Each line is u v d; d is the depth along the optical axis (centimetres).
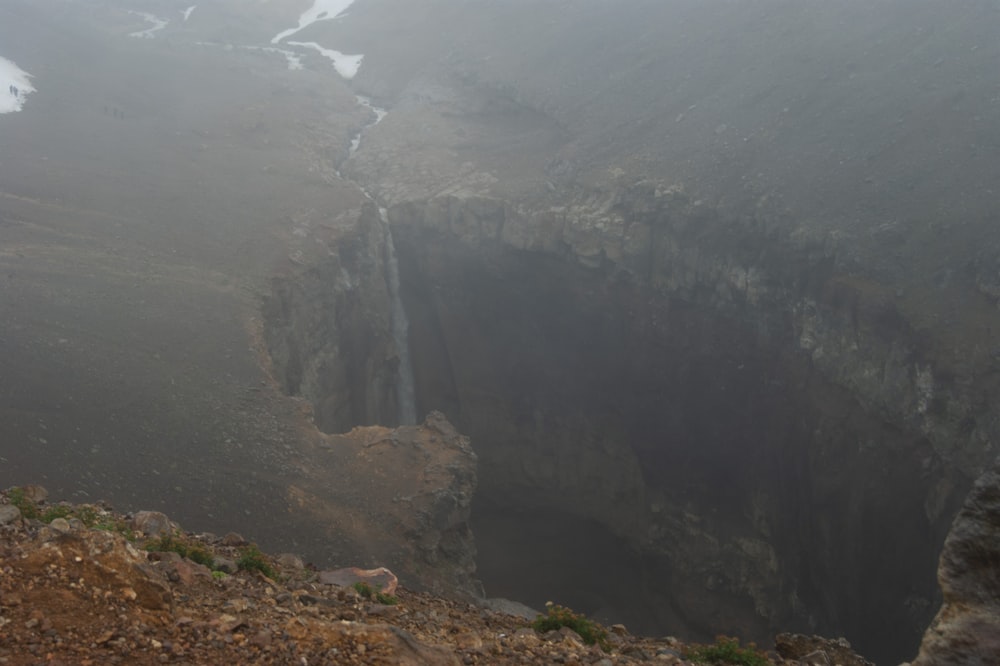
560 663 959
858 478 3838
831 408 4019
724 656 1198
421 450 3412
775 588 4294
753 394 4541
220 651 761
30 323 3412
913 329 3625
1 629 695
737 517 4584
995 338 3394
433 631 1045
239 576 1116
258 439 3228
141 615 775
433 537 3102
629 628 4709
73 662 679
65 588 766
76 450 2816
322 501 3050
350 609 1049
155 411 3162
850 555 3838
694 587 4628
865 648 3700
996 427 3250
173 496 2803
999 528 667
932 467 3525
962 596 668
